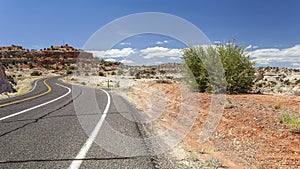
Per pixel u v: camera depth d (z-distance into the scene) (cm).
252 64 1312
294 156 449
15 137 573
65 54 16138
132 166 401
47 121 777
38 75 9894
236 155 472
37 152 462
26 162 411
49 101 1431
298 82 2542
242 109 813
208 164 428
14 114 934
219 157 468
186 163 430
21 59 15212
